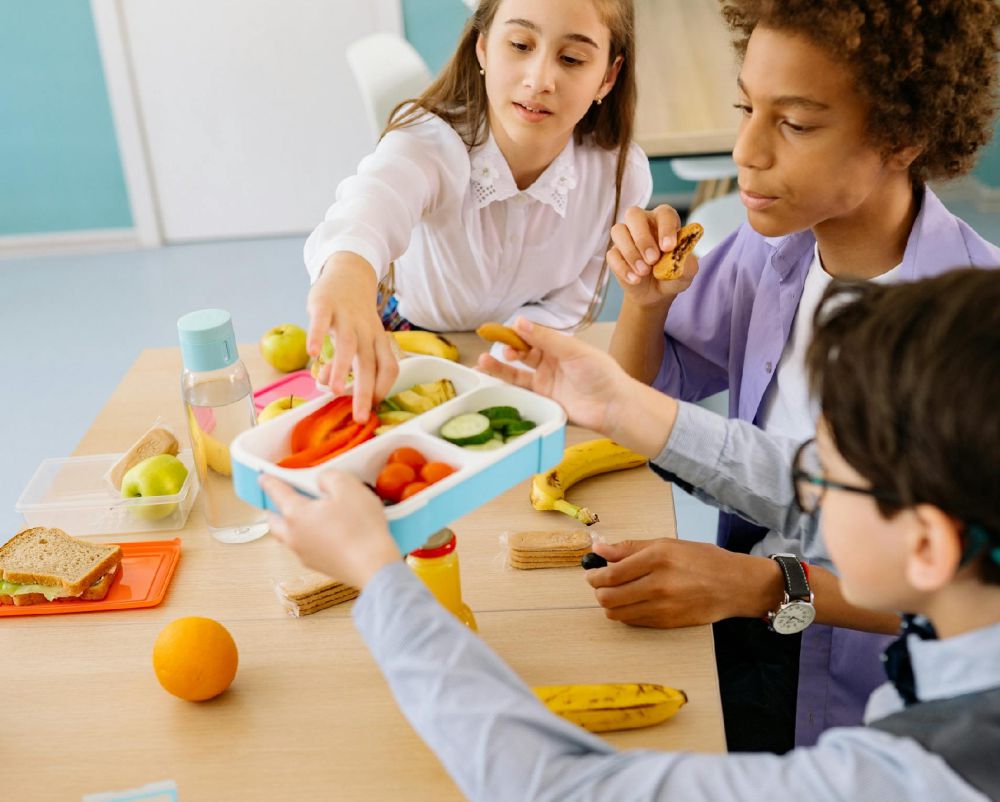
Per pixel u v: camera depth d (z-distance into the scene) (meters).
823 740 0.61
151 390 1.48
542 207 1.59
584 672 0.93
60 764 0.85
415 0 3.58
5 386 2.95
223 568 1.09
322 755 0.85
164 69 3.62
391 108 2.06
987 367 0.53
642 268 1.22
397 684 0.67
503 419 0.87
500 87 1.41
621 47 1.49
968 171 1.12
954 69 0.96
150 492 1.16
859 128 0.96
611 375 0.93
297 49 3.62
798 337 1.24
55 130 3.66
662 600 0.98
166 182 3.82
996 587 0.58
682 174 2.81
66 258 3.82
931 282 0.58
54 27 3.49
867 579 0.63
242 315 3.33
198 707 0.91
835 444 0.61
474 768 0.63
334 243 1.21
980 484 0.53
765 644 1.23
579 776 0.62
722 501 1.03
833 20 0.89
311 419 0.87
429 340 1.51
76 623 1.02
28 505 1.18
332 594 1.02
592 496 1.19
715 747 0.85
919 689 0.63
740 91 1.04
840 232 1.14
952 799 0.54
